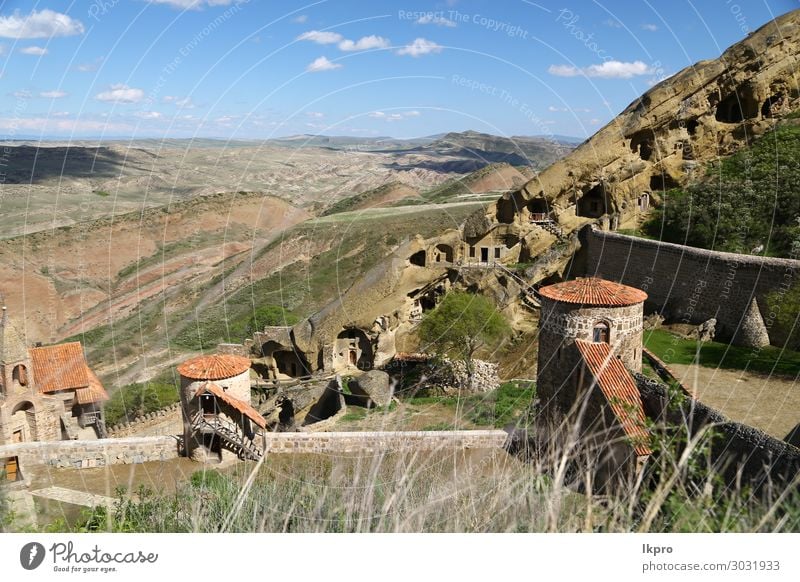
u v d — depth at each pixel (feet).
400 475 41.32
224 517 40.68
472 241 178.81
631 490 40.70
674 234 155.12
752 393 83.10
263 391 162.50
